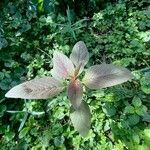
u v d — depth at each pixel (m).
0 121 0.33
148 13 0.42
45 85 0.25
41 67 0.38
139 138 0.29
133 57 0.38
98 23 0.43
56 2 0.44
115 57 0.39
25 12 0.45
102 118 0.31
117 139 0.29
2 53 0.39
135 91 0.33
